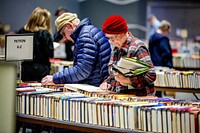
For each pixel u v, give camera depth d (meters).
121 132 3.66
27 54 5.09
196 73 6.75
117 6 16.25
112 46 5.00
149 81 4.20
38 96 4.24
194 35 17.41
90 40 4.77
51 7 11.47
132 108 3.63
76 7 14.77
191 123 3.40
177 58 11.02
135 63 4.09
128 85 4.42
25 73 6.21
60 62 8.13
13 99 3.14
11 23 11.25
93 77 4.89
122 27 4.27
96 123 3.84
